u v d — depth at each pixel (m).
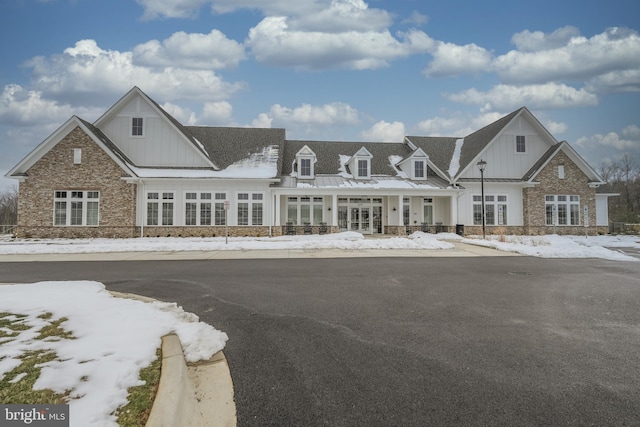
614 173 59.47
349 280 9.17
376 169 28.38
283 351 4.41
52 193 22.28
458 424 2.86
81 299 6.11
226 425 2.87
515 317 5.88
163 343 4.23
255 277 9.62
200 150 24.61
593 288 8.28
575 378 3.68
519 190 26.95
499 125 27.83
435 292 7.77
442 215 27.48
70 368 3.46
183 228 23.56
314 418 2.96
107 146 22.47
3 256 14.70
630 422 2.90
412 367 3.93
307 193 24.66
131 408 2.84
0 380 3.21
